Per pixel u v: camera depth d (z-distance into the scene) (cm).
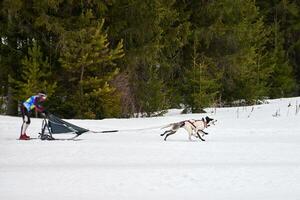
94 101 3428
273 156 1595
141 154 1616
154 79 3688
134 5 3819
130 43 3878
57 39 3528
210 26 4416
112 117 3484
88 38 3412
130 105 3678
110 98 3416
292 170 1308
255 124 2708
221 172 1275
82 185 1118
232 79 4472
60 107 3475
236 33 4528
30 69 3325
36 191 1055
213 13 4484
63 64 3362
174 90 4172
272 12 6212
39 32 3631
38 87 3328
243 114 3231
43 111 1984
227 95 4559
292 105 3697
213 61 4456
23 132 2017
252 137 2186
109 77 3428
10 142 1872
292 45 6238
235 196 1018
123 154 1612
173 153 1644
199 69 3850
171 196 1016
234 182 1159
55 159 1504
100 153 1627
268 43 5819
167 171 1284
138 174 1244
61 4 3653
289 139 2117
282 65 5453
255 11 5025
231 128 2517
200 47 4556
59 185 1115
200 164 1418
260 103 4419
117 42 3897
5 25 3600
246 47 4609
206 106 3753
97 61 3388
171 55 4372
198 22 4578
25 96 3294
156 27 3919
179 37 4303
